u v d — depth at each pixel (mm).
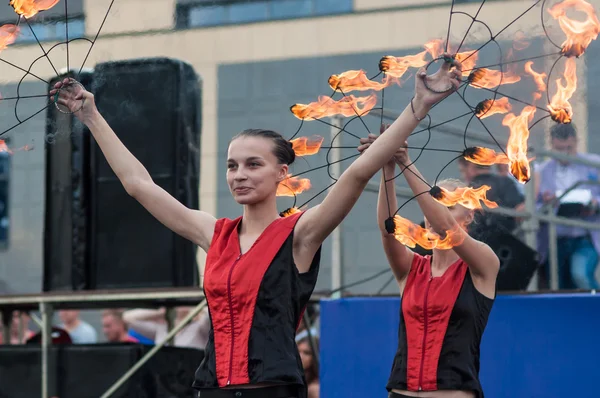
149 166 7770
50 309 7531
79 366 7352
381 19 9812
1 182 14742
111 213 7836
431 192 4715
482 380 6387
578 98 6012
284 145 4094
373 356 6652
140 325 9148
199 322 8867
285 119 11539
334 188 3881
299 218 3971
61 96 4387
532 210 7605
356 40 10219
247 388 3793
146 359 7227
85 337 10414
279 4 11039
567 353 6242
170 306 8711
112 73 7520
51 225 7918
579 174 8328
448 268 5277
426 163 8984
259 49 11133
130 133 7785
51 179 7918
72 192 7836
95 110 4387
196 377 3934
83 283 7816
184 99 7793
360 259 11172
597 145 7152
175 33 8523
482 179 7277
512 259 7078
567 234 8281
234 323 3865
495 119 6871
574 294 6375
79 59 6957
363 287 11109
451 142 8898
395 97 7016
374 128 7848
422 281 5273
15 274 14602
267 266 3875
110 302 8000
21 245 14602
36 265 14555
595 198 8328
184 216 4242
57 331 8727
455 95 8086
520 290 6996
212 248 4035
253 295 3846
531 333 6328
